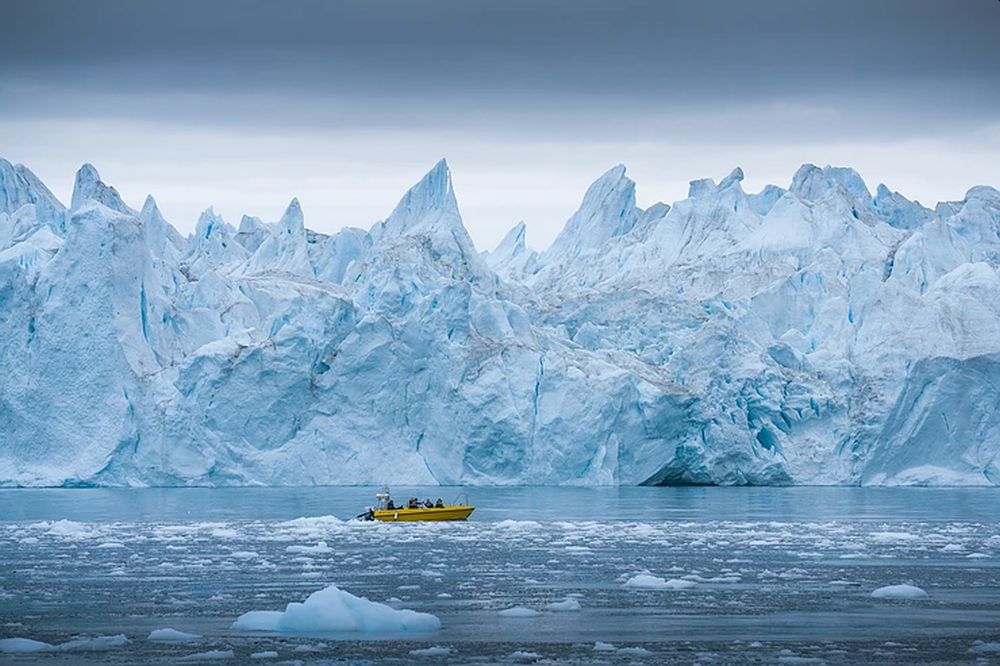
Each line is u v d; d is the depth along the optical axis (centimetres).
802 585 9631
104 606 8544
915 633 7538
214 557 11475
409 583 9750
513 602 8775
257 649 6938
